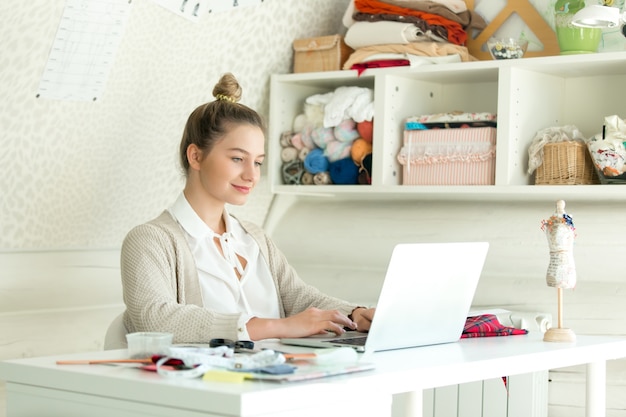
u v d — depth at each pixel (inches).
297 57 150.2
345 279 152.3
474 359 80.6
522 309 134.4
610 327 127.6
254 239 111.9
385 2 141.7
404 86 143.3
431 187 135.7
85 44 113.6
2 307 127.0
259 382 64.7
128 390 66.2
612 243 129.4
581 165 127.2
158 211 144.3
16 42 106.7
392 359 79.8
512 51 132.1
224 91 109.2
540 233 135.8
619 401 130.0
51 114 117.3
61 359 76.6
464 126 136.2
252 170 106.0
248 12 135.3
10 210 122.3
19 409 74.0
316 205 160.6
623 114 135.5
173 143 137.4
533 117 134.3
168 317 90.4
